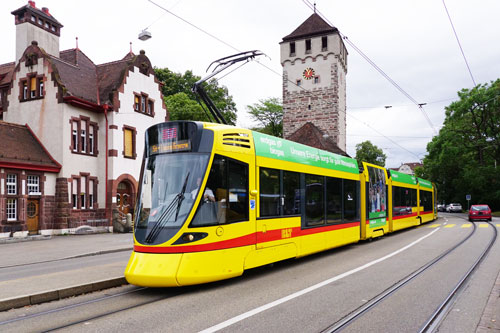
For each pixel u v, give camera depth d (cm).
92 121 2888
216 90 4931
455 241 1780
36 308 730
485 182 5450
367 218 1714
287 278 962
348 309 689
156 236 823
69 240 2242
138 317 653
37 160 2544
